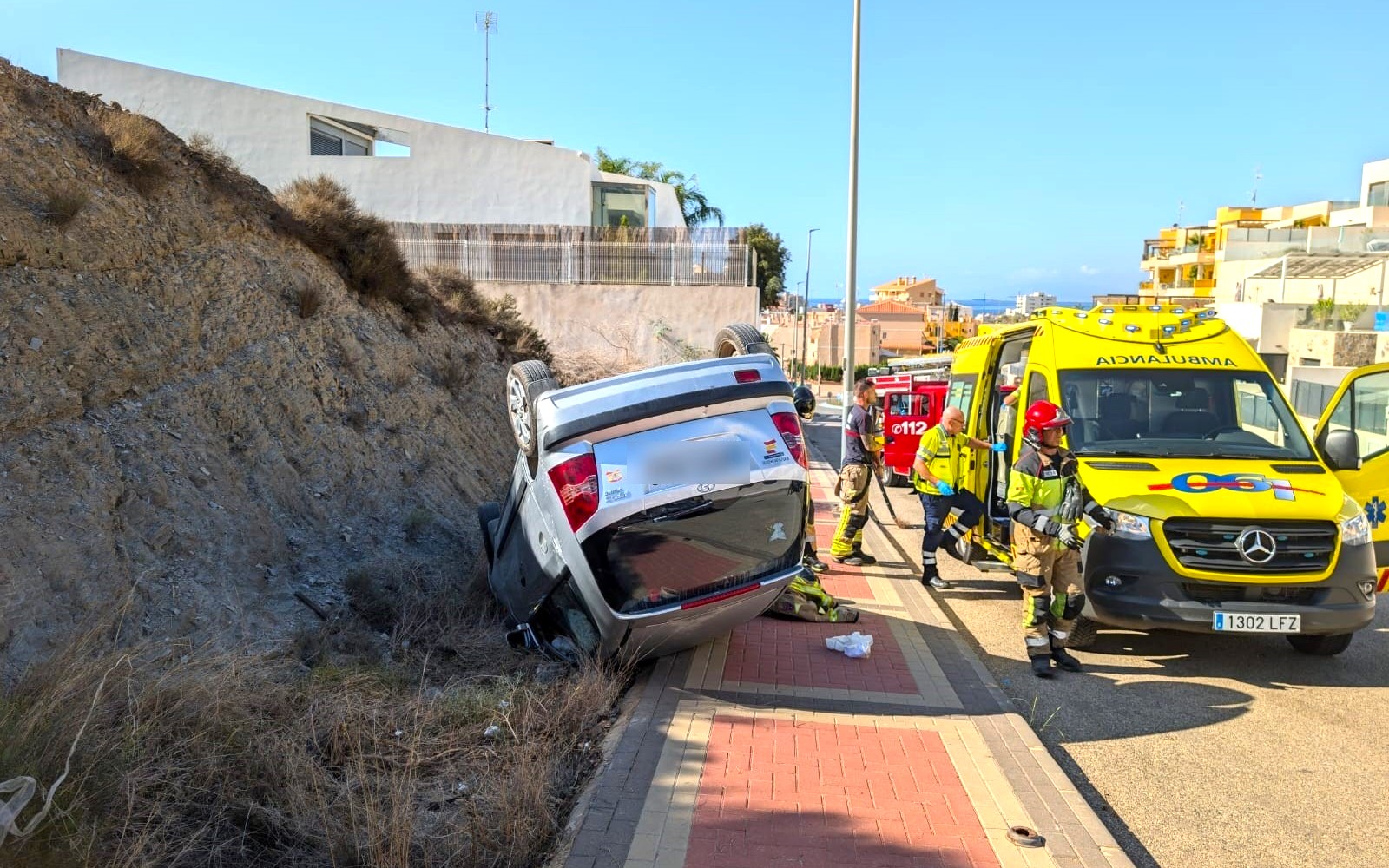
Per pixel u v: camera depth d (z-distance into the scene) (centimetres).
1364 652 748
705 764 482
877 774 475
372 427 956
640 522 550
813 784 462
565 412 556
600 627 584
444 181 2864
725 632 640
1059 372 812
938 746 514
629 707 566
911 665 661
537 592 625
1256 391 792
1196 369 802
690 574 573
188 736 425
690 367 577
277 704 479
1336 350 3028
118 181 820
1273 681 680
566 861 384
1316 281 3875
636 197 3122
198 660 494
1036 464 671
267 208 1025
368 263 1130
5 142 723
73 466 586
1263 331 3650
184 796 394
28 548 516
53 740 371
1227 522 660
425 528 871
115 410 665
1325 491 689
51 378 621
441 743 490
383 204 2853
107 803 362
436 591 725
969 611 867
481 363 1371
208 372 782
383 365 1045
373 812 395
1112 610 678
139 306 748
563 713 538
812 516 949
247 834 397
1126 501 688
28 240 673
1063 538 655
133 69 2728
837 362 8412
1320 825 464
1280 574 657
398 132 2853
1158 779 516
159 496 631
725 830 413
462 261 2308
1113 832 456
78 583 527
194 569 609
